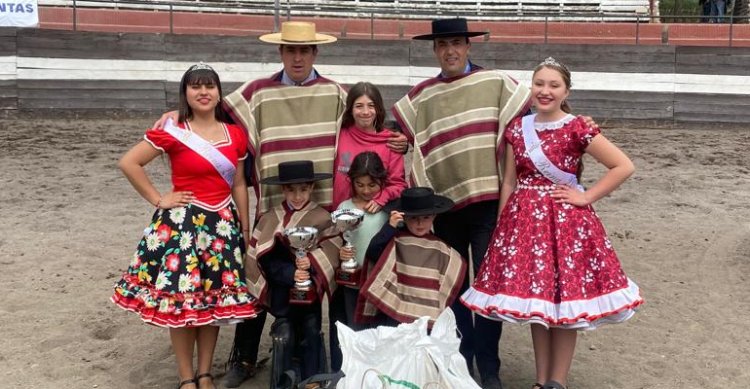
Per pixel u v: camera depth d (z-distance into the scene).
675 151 15.55
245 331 4.93
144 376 5.13
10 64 17.72
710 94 19.19
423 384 3.84
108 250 8.30
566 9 22.98
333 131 4.92
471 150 4.76
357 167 4.56
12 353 5.49
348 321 4.65
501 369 5.37
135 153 4.39
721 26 21.33
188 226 4.35
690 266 8.03
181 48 18.53
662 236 9.32
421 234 4.48
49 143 14.71
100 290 6.96
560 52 19.34
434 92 4.96
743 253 8.57
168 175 12.41
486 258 4.43
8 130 15.95
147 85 18.39
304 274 4.40
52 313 6.34
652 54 19.23
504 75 4.94
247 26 20.69
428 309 4.32
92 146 14.55
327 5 22.14
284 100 4.95
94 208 10.21
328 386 4.13
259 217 4.79
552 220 4.29
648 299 6.93
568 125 4.32
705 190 12.13
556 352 4.38
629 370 5.37
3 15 17.61
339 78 19.09
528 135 4.38
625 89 19.34
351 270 4.50
